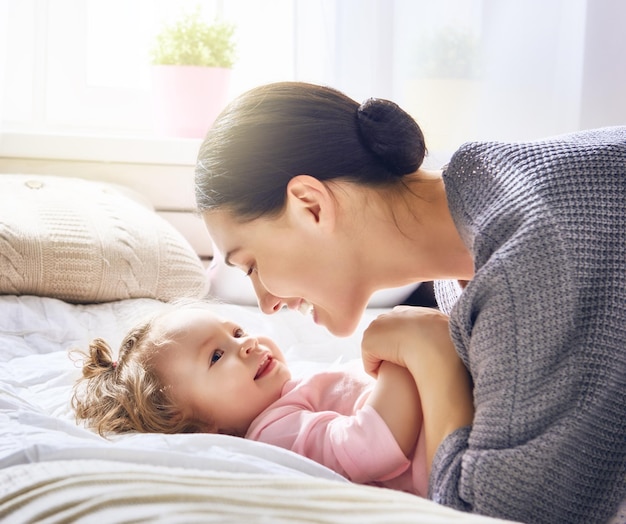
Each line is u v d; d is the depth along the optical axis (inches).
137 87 108.7
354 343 67.6
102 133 107.7
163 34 99.9
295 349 65.6
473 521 26.3
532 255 34.6
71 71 106.2
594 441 34.0
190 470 31.8
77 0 105.3
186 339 51.1
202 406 49.8
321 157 40.5
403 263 42.3
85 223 77.2
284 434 45.6
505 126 97.2
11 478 31.9
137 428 49.0
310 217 40.6
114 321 70.7
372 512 26.9
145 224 80.8
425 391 38.2
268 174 40.5
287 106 41.0
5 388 49.1
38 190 81.3
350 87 93.7
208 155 41.9
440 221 41.3
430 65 95.1
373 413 40.9
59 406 51.3
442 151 93.7
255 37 110.0
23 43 104.3
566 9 96.7
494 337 34.4
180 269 79.3
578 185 36.2
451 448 35.3
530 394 33.9
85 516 27.3
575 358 34.2
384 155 41.0
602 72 97.4
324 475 37.2
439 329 40.1
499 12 96.3
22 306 68.3
